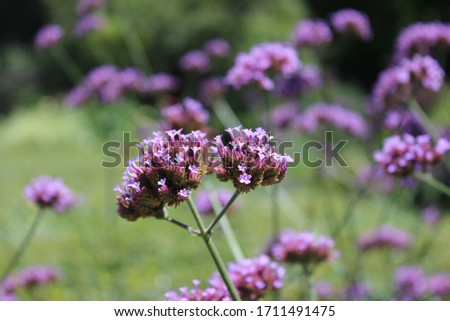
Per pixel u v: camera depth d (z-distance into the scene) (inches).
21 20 1370.6
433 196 315.3
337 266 215.6
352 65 756.0
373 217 383.2
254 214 435.5
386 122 219.6
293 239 153.3
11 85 1160.8
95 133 835.4
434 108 344.5
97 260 284.7
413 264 229.1
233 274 120.5
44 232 385.1
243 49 775.1
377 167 191.9
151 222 406.3
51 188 180.1
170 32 816.3
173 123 169.8
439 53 218.1
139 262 316.2
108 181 417.7
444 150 146.0
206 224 276.5
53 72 1135.0
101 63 799.7
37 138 918.4
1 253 341.4
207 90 278.4
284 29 793.6
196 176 94.6
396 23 686.5
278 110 277.9
